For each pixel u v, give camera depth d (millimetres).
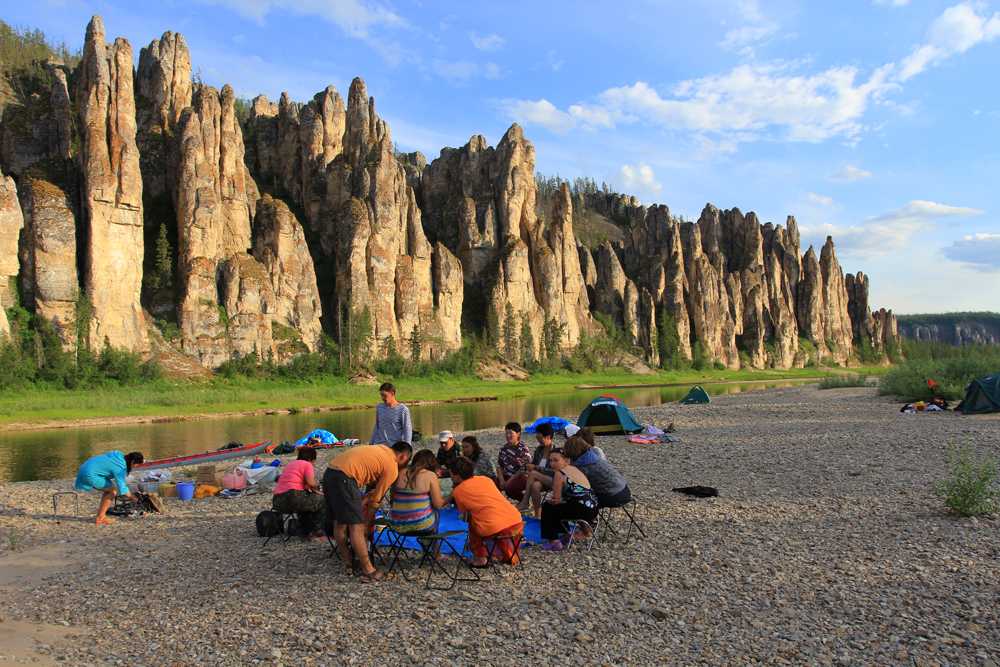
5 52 150500
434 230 195625
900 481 19297
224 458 34250
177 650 9094
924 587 10594
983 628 9000
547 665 8266
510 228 185375
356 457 12172
